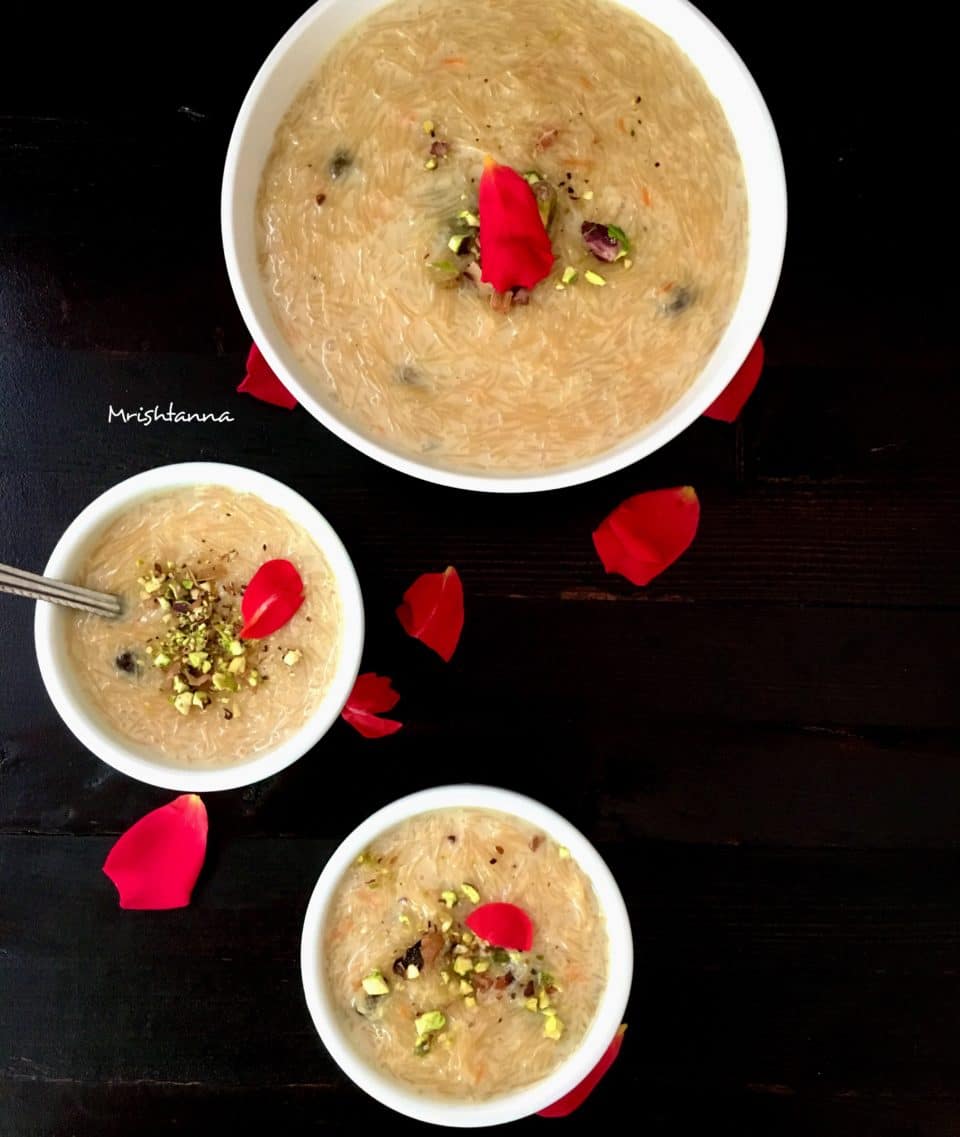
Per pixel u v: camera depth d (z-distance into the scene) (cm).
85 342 33
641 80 28
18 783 33
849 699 33
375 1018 30
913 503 33
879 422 33
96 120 33
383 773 33
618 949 29
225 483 30
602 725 33
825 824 33
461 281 28
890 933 33
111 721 30
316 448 33
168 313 33
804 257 33
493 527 33
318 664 30
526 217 27
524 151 28
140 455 33
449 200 28
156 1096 33
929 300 33
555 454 29
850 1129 33
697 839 33
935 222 33
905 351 33
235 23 32
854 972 33
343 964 30
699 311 29
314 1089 33
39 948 33
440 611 33
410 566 33
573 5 29
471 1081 29
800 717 33
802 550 33
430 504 33
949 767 33
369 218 28
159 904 32
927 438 33
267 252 29
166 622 30
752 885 33
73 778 33
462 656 33
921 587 33
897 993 33
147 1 32
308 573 30
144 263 33
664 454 33
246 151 28
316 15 27
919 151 33
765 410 33
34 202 33
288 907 33
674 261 29
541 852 30
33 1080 33
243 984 33
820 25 32
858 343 33
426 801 29
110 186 33
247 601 29
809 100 32
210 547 30
